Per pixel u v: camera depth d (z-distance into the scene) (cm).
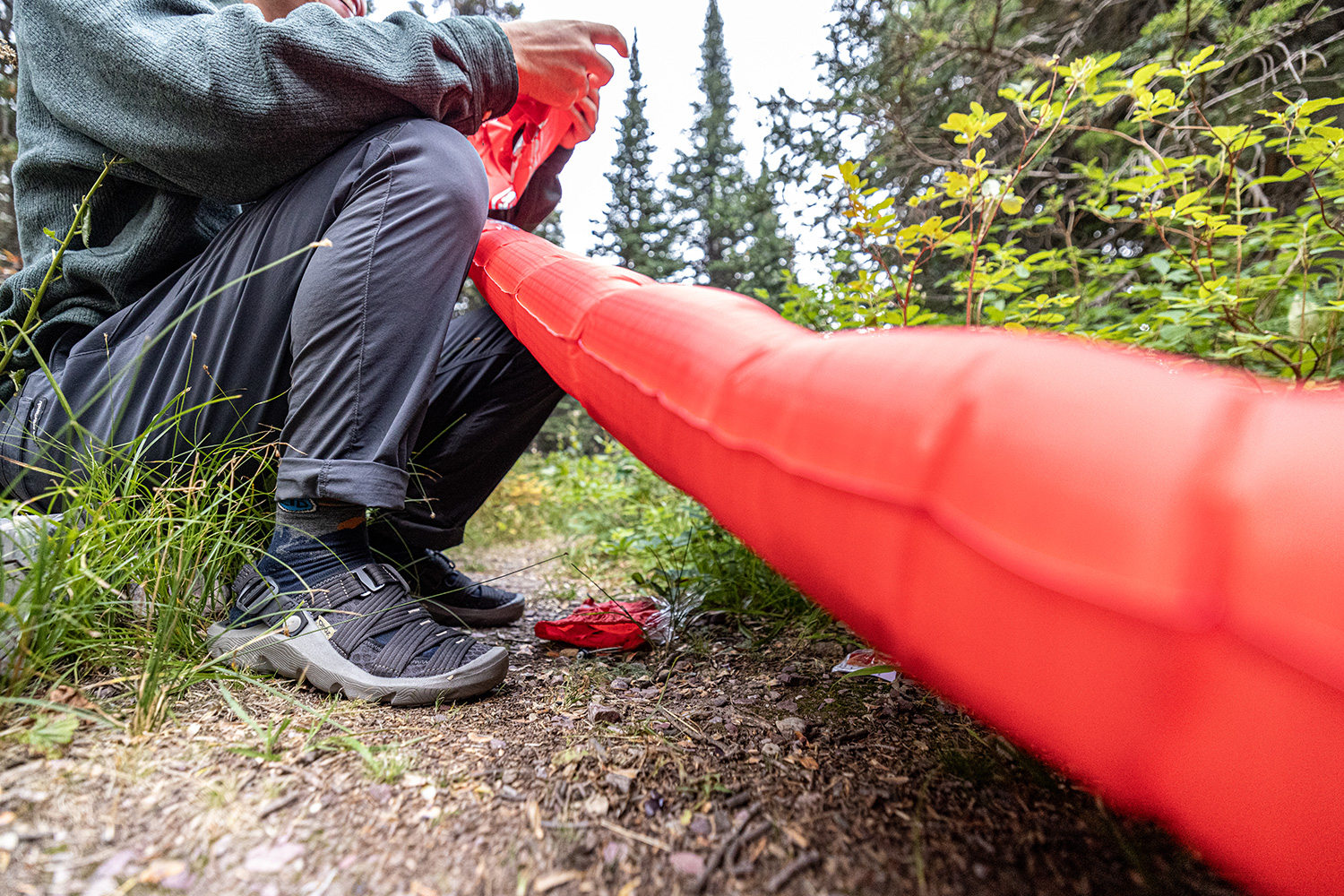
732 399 62
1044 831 70
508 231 150
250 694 103
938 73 456
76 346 131
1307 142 151
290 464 115
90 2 118
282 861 65
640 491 385
